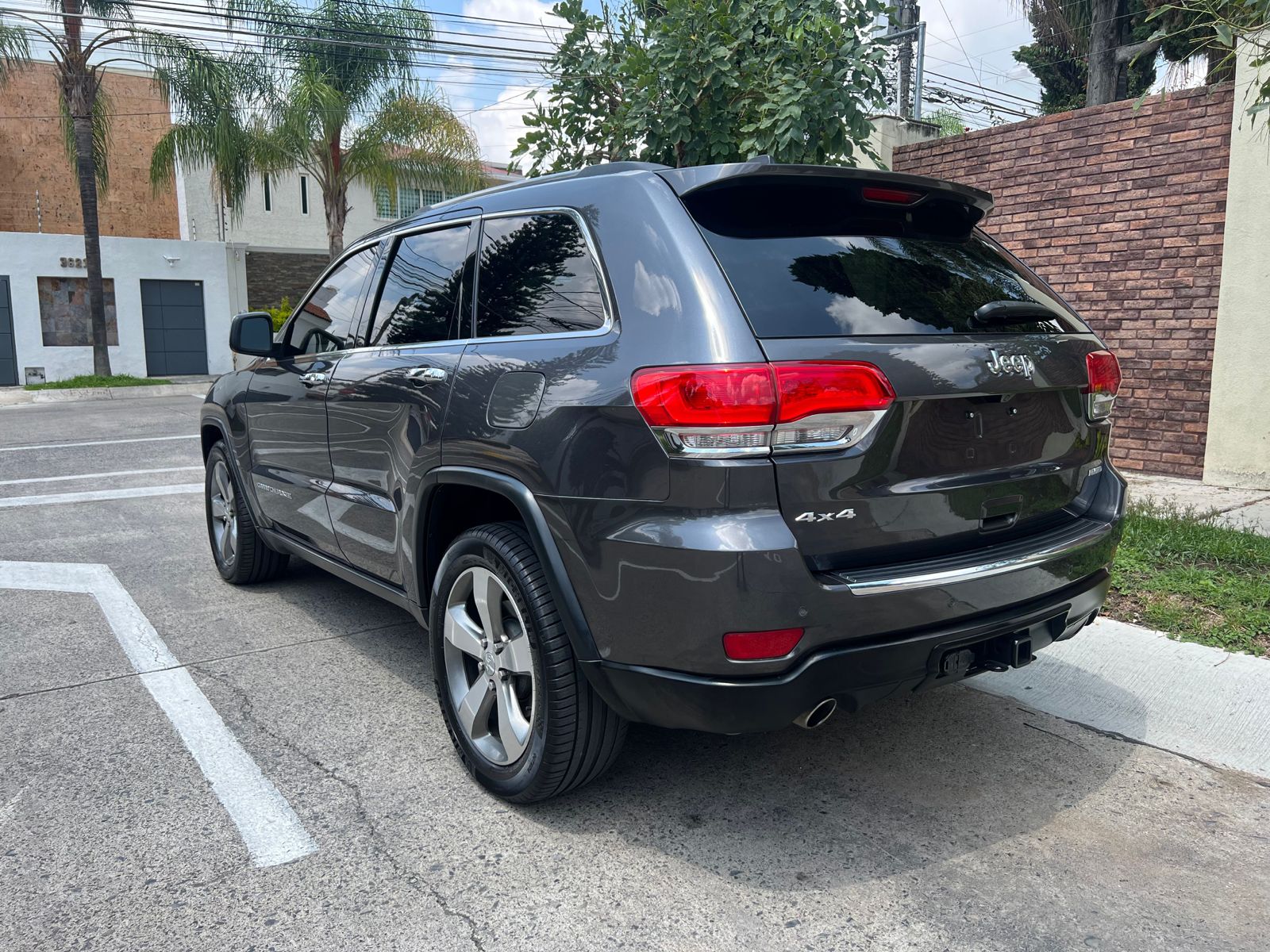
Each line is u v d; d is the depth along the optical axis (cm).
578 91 629
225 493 520
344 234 2917
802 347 226
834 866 254
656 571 229
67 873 252
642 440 231
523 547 270
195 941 225
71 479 873
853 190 267
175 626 455
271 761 316
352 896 242
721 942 223
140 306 2197
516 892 244
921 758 317
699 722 236
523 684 289
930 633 241
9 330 2070
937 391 239
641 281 247
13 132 2403
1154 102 741
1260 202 673
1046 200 824
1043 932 227
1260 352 685
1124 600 437
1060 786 298
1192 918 233
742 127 591
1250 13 425
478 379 284
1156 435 770
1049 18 1898
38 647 426
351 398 355
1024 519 274
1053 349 275
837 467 226
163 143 1934
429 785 300
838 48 554
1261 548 493
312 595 506
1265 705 338
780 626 221
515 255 297
